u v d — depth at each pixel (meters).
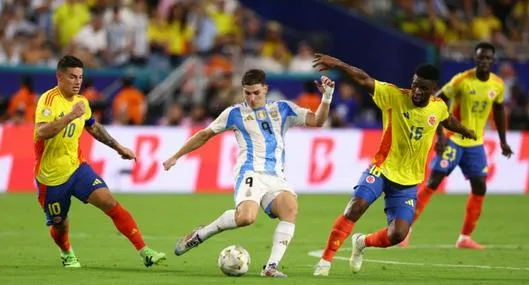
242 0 105.56
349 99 91.75
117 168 76.06
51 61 90.19
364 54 96.69
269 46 96.94
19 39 90.88
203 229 37.91
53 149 38.16
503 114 50.75
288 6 103.06
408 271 40.25
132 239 38.91
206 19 97.31
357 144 79.44
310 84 86.44
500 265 42.62
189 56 93.62
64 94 38.28
